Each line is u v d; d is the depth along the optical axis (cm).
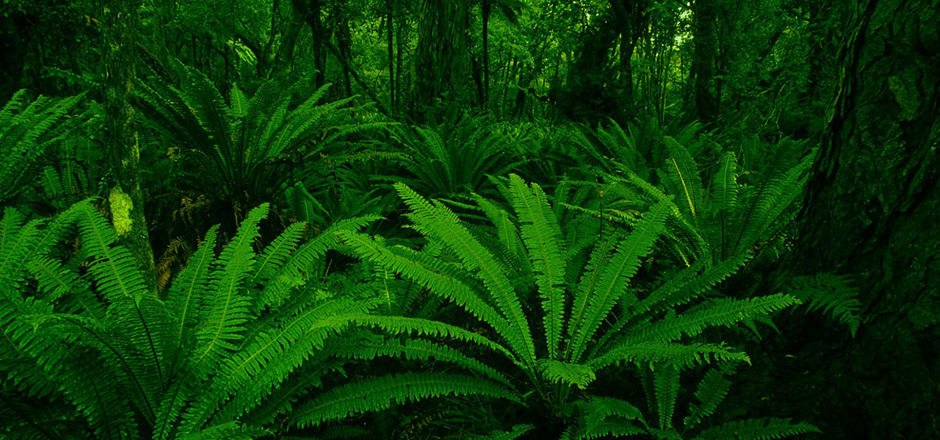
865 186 189
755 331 200
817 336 194
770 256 257
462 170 488
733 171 284
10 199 299
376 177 470
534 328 254
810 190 226
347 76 912
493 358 237
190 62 1007
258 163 368
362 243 198
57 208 296
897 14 182
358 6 843
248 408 157
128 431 157
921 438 154
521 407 210
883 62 187
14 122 321
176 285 183
